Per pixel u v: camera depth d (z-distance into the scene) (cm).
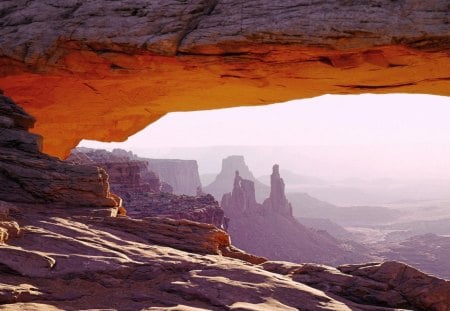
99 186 1377
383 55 1488
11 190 1312
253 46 1512
